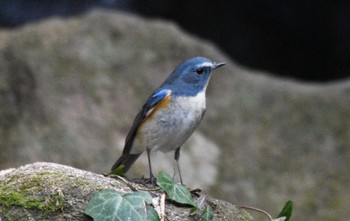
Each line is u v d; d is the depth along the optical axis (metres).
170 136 7.73
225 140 13.96
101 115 13.74
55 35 14.71
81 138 13.32
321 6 18.81
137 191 5.80
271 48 19.19
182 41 15.09
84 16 15.50
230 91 14.63
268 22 19.06
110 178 6.10
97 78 14.20
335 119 14.27
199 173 13.35
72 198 5.60
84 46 14.54
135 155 8.23
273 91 14.73
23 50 14.25
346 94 14.73
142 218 5.52
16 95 13.71
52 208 5.55
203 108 7.88
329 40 19.02
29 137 13.24
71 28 14.92
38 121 13.45
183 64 7.84
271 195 13.14
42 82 13.87
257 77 15.16
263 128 14.17
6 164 12.98
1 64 14.02
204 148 13.73
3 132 13.35
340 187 13.26
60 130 13.32
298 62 19.23
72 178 5.79
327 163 13.64
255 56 19.11
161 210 5.75
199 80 7.82
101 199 5.56
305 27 19.02
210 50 15.20
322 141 13.97
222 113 14.28
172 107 7.66
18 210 5.56
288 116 14.34
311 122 14.25
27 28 15.04
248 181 13.36
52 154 13.10
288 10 18.91
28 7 18.59
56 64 14.15
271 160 13.71
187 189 6.10
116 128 13.69
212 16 19.06
